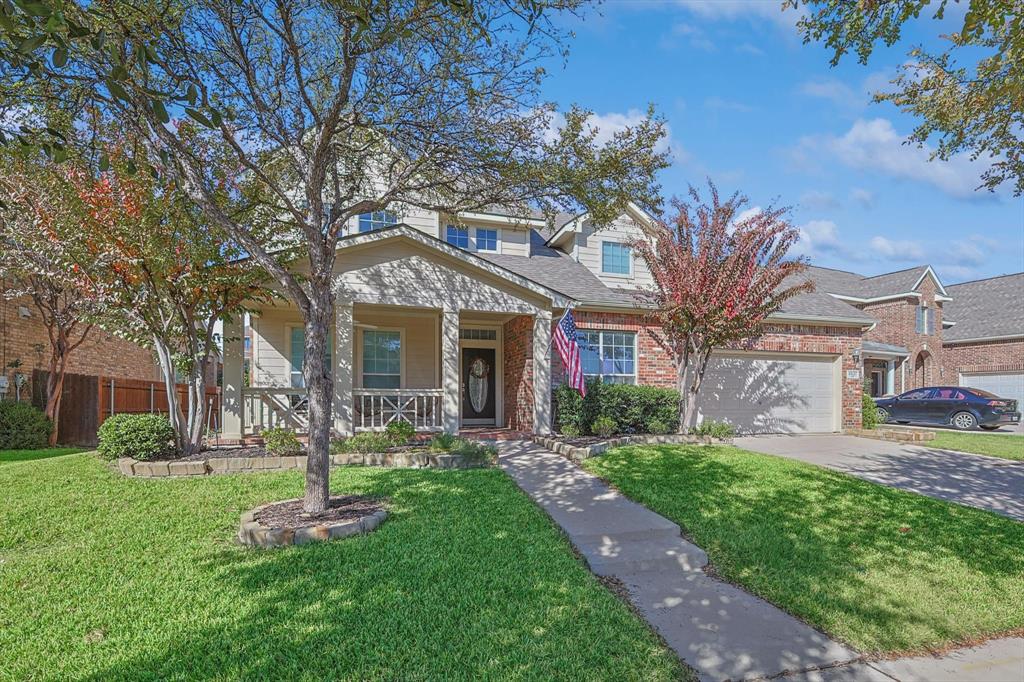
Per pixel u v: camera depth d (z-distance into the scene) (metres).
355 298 10.44
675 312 11.61
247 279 8.59
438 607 3.96
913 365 24.12
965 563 5.36
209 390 15.05
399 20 5.02
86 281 7.93
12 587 4.19
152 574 4.44
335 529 5.34
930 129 7.01
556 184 6.94
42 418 11.63
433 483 7.41
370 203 6.62
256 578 4.36
